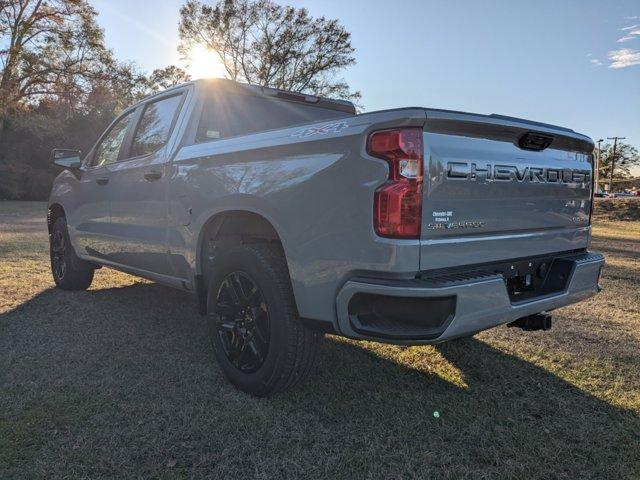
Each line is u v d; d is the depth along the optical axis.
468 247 2.58
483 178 2.63
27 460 2.38
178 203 3.65
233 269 3.13
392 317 2.42
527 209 2.94
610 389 3.30
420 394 3.19
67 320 4.50
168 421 2.77
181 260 3.69
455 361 3.75
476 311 2.47
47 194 34.06
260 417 2.83
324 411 2.93
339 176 2.51
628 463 2.48
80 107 35.38
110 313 4.74
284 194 2.77
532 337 4.33
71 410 2.86
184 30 28.52
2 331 4.16
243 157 3.10
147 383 3.24
